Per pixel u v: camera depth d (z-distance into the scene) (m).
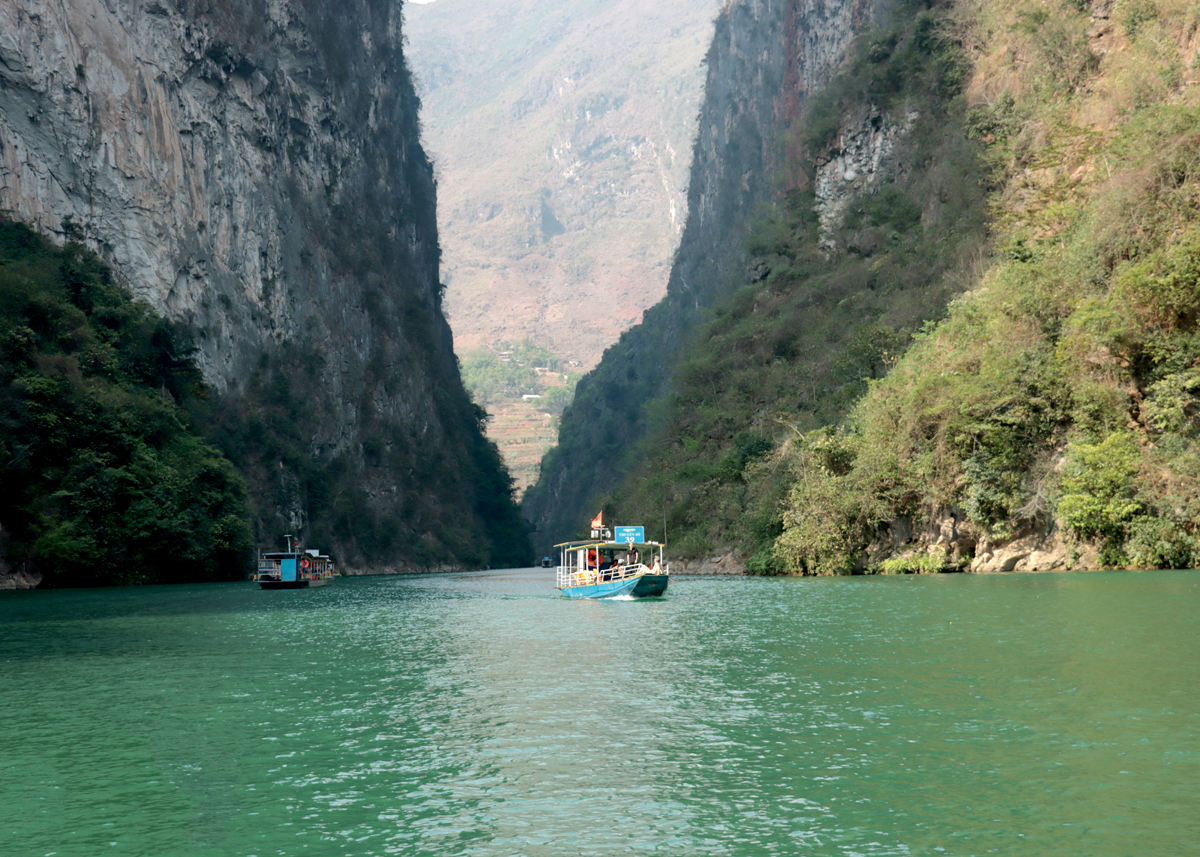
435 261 171.38
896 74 88.56
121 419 67.81
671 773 11.20
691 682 17.08
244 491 80.44
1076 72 60.97
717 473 73.25
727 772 11.15
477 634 27.09
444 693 16.78
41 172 82.88
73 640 27.05
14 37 82.38
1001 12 72.56
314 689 17.55
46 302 70.25
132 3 94.62
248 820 9.97
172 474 69.75
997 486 40.41
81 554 60.59
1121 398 36.44
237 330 102.56
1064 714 13.05
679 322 168.38
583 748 12.48
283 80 119.56
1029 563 39.66
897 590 34.78
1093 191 43.81
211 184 101.81
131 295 84.88
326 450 116.31
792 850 8.67
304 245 120.31
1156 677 15.21
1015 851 8.46
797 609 29.81
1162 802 9.51
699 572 67.75
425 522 133.88
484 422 174.00
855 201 90.50
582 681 17.66
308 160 126.12
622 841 9.05
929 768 10.98
